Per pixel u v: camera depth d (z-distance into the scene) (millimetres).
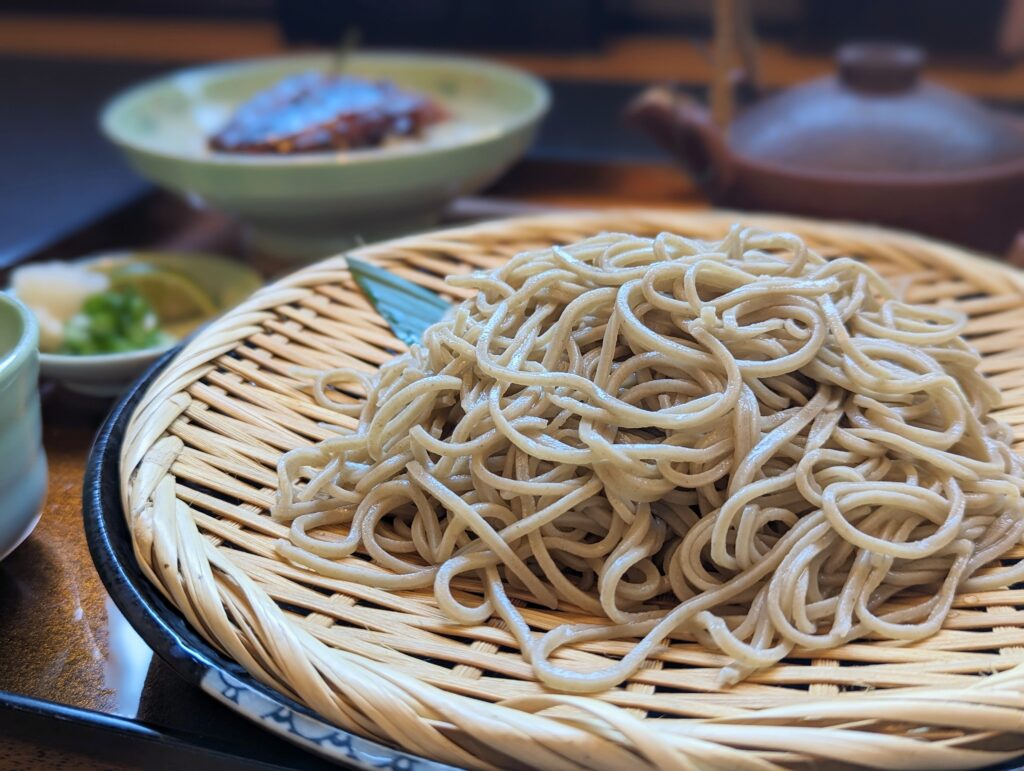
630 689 231
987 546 261
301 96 507
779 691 229
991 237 425
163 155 434
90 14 928
